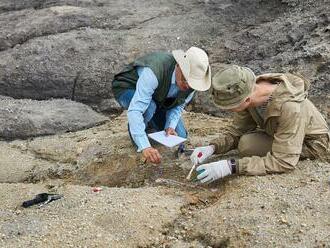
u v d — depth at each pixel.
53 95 3.69
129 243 2.10
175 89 2.55
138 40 3.87
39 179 2.90
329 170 2.41
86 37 3.94
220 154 2.62
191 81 2.42
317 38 3.48
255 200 2.24
